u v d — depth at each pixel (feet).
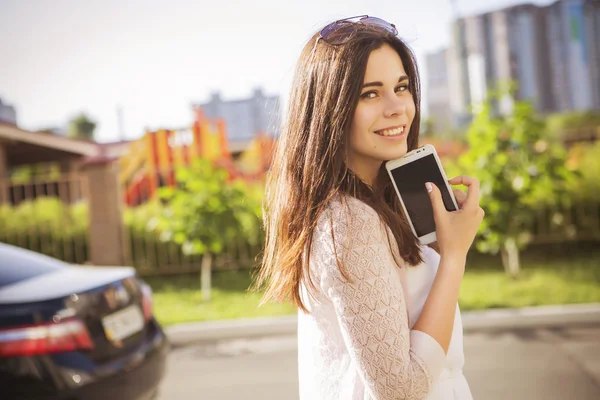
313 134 3.72
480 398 12.25
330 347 3.67
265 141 31.01
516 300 18.57
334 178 3.63
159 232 27.68
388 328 3.21
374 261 3.32
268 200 4.45
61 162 46.21
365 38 3.72
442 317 3.44
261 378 14.35
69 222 28.94
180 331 17.97
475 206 3.76
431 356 3.32
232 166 32.63
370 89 3.74
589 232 25.70
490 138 21.52
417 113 4.29
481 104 22.08
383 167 4.25
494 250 21.85
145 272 27.58
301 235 3.61
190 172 22.80
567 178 21.43
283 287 3.86
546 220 25.95
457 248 3.65
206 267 22.35
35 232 28.63
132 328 10.44
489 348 15.44
